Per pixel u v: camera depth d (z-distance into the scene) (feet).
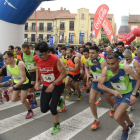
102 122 13.07
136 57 17.28
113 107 13.92
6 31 24.95
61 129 11.89
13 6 23.68
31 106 15.89
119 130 11.79
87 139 10.65
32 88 15.03
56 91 11.32
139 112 15.24
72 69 17.06
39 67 11.10
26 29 143.64
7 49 25.39
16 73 12.62
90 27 137.49
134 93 9.55
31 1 24.12
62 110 15.17
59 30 139.74
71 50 17.24
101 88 10.02
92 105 11.76
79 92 18.44
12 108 15.87
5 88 22.52
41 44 9.96
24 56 16.42
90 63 12.60
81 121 13.23
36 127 12.21
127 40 51.01
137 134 11.19
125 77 9.55
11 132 11.47
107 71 9.74
